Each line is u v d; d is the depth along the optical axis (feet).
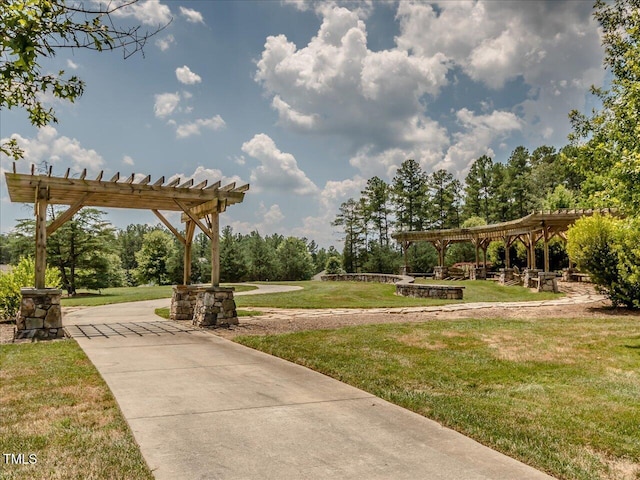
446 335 30.55
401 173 188.03
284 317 43.93
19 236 107.14
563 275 85.25
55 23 8.46
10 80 9.04
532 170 180.65
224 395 17.07
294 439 12.70
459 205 189.98
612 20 54.34
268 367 22.09
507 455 11.82
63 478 10.16
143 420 14.14
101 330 35.83
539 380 19.44
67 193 35.91
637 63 30.01
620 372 20.72
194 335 32.89
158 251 176.35
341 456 11.55
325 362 22.71
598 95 59.93
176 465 10.91
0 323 42.06
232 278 150.61
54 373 20.39
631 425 13.97
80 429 13.29
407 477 10.39
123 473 10.42
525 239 88.69
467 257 149.89
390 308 51.85
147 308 57.93
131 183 35.65
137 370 21.18
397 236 117.60
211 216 39.73
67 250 107.14
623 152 26.12
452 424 13.98
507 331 31.99
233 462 11.11
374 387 18.21
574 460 11.48
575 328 33.09
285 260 170.30
